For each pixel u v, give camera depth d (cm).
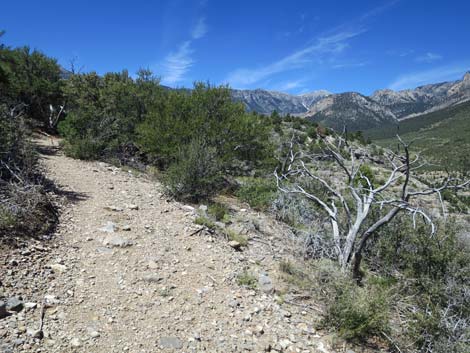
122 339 386
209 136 1331
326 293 553
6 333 345
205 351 395
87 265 525
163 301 477
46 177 875
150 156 1404
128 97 1566
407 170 666
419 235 768
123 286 491
